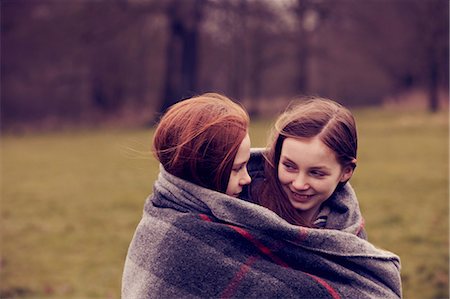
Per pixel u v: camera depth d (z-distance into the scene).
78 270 7.13
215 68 33.41
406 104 28.20
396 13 30.17
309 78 34.75
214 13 24.30
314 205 2.00
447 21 26.16
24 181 13.37
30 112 29.91
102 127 25.28
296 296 1.83
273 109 29.23
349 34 30.80
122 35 23.61
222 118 1.88
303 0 25.50
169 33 25.50
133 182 12.66
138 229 2.01
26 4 26.14
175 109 1.97
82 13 22.23
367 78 34.97
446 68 26.95
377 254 1.99
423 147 15.08
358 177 11.50
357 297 1.89
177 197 1.94
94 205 10.66
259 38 28.16
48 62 28.69
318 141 1.90
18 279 6.82
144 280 1.91
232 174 1.93
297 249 1.89
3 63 28.66
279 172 1.99
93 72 29.03
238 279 1.84
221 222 1.90
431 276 6.05
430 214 8.58
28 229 9.19
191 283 1.86
